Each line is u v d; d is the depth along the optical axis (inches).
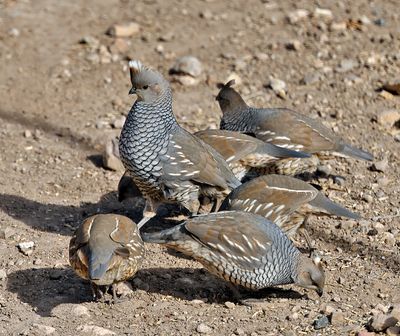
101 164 554.3
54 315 390.6
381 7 761.6
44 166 551.5
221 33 725.3
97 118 610.5
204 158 456.4
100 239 378.3
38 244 458.3
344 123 592.4
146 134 448.8
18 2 780.6
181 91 644.1
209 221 399.2
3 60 687.7
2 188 522.0
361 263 438.0
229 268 396.2
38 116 613.9
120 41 703.7
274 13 757.3
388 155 553.3
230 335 373.4
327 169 533.0
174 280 424.8
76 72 674.8
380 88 633.6
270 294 413.7
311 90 636.7
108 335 372.2
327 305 394.6
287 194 433.7
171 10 770.2
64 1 787.4
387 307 391.5
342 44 697.0
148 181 456.4
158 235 400.5
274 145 495.8
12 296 410.3
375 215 484.4
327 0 778.8
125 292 409.4
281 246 398.9
